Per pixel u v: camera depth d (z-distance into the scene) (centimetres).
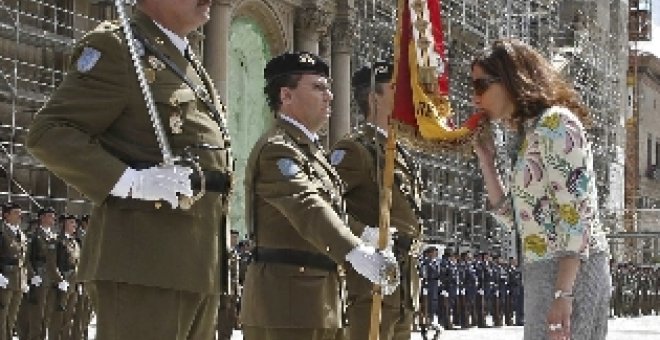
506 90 1118
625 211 10306
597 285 1088
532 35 9131
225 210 1035
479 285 5825
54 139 935
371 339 1207
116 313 970
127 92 976
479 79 1136
